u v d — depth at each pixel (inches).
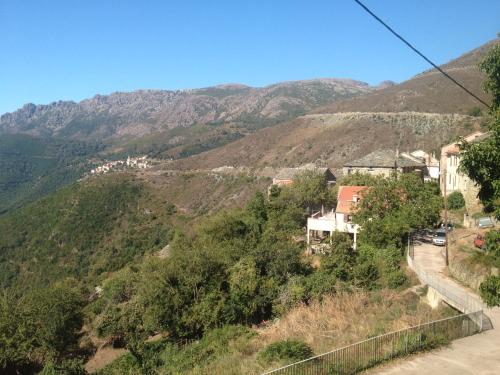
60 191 4869.6
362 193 1727.4
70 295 1523.1
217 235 1854.1
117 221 4274.1
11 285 3513.8
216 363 784.3
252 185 4645.7
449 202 2052.2
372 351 588.7
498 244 422.6
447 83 5674.2
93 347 1523.1
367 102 6294.3
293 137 5802.2
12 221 4379.9
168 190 5064.0
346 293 1115.9
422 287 1122.0
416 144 4370.1
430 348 632.4
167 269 1305.4
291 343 684.7
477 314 717.3
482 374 552.7
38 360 1434.5
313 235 1984.5
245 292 1240.2
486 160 395.2
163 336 1346.0
